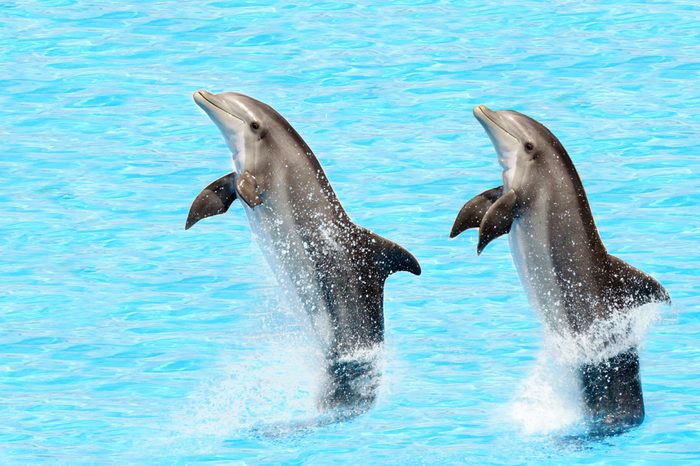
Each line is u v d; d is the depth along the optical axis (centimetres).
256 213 2655
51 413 2731
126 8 4950
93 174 3791
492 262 3347
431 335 3016
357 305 2628
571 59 4466
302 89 4266
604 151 3866
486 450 2570
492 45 4600
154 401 2772
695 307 3097
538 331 3025
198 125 4081
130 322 3088
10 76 4381
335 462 2541
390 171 3766
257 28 4750
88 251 3400
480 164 3806
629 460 2523
